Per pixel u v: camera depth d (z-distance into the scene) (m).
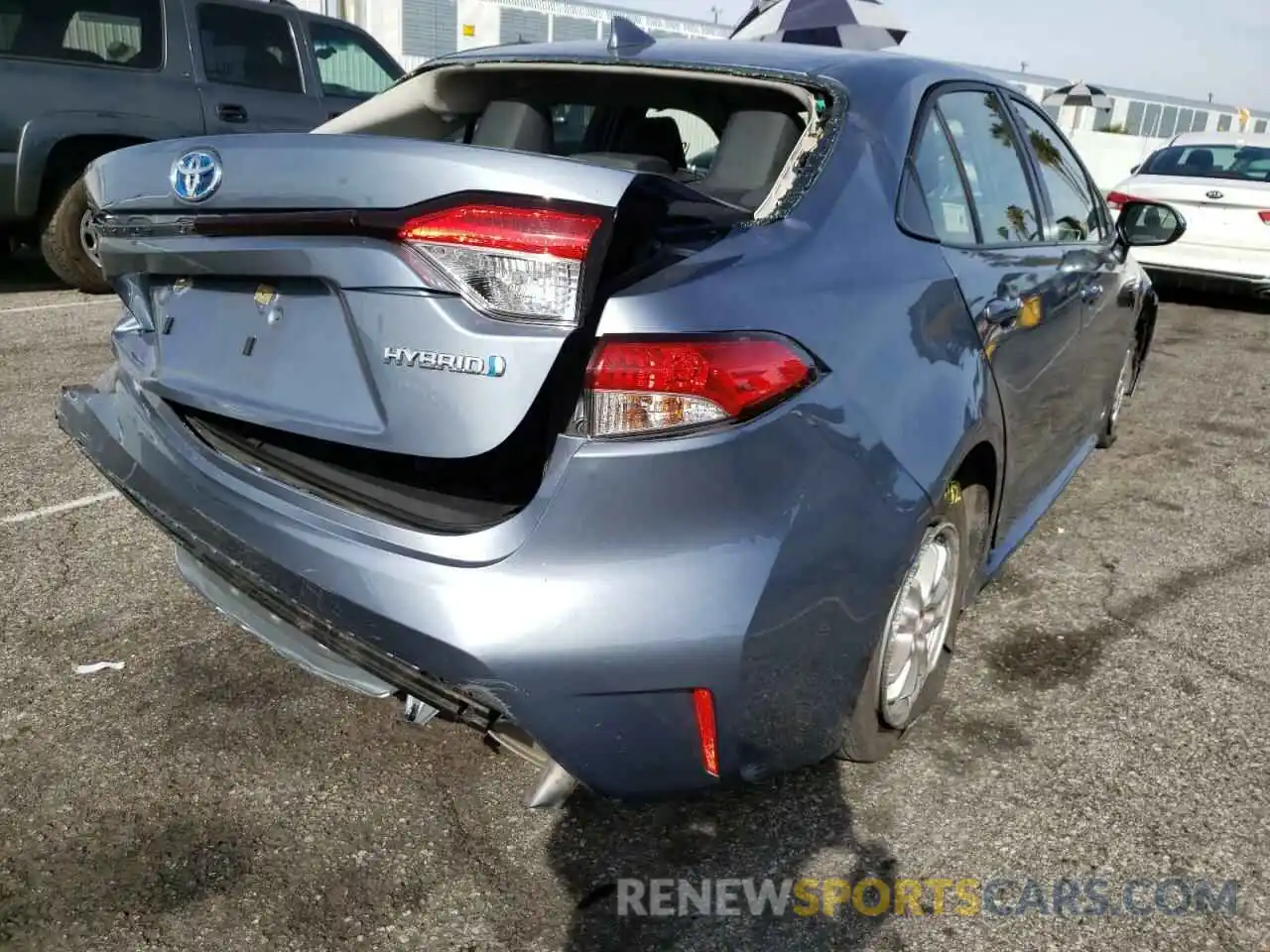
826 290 2.07
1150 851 2.34
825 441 1.96
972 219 2.83
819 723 2.12
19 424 4.73
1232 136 9.95
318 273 1.92
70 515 3.83
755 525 1.86
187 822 2.32
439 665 1.83
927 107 2.73
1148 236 4.28
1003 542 3.16
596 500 1.79
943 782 2.55
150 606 3.21
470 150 1.80
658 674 1.82
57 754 2.51
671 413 1.79
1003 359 2.71
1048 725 2.81
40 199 7.15
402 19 14.08
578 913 2.12
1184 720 2.86
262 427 2.33
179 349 2.34
